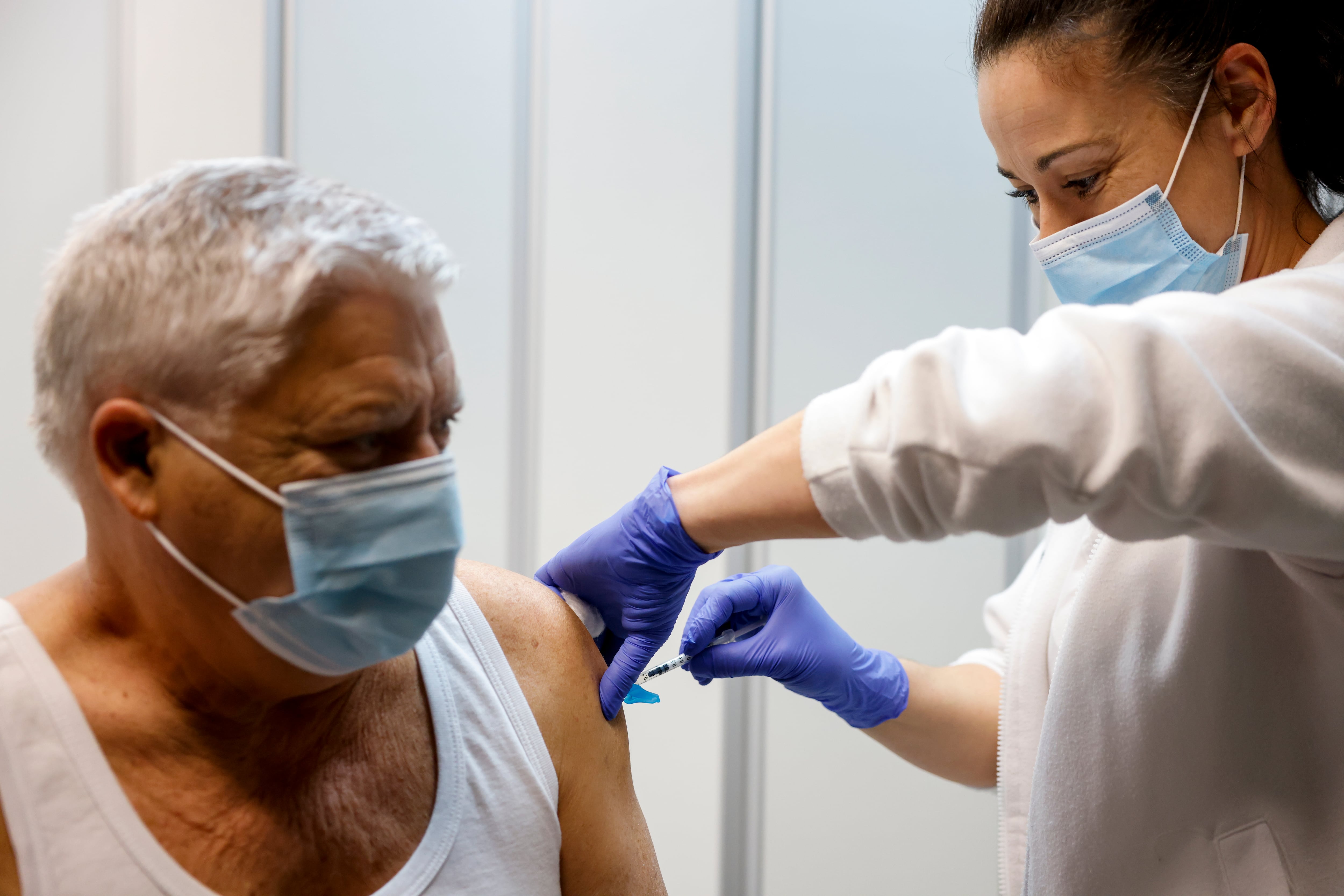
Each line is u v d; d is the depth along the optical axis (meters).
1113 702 0.88
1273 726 0.83
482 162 2.43
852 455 0.70
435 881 0.71
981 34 0.90
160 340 0.60
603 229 2.35
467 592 0.83
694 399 2.26
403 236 0.63
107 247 0.62
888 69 2.17
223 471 0.62
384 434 0.65
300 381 0.61
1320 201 0.90
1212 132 0.85
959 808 2.22
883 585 2.24
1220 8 0.81
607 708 0.88
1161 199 0.86
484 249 2.45
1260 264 0.90
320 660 0.67
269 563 0.64
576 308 2.39
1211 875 0.85
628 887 0.85
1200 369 0.60
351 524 0.63
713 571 2.24
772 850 2.27
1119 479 0.61
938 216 2.18
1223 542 0.67
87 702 0.66
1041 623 1.01
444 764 0.74
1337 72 0.81
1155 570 0.88
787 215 2.19
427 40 2.42
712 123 2.20
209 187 0.62
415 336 0.64
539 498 2.45
